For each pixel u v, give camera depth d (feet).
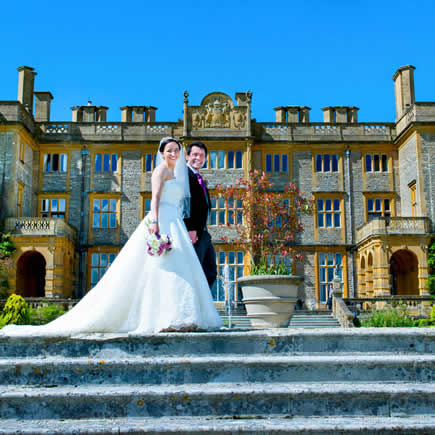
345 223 119.24
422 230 104.78
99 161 121.29
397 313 76.59
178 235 18.63
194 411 14.19
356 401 14.35
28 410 14.08
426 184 110.22
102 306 17.89
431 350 16.98
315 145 122.11
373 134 123.03
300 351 16.75
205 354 16.44
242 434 12.93
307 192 120.47
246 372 15.49
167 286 17.83
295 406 14.28
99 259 116.88
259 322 34.40
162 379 15.37
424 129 111.75
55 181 119.96
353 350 16.85
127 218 118.52
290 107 130.52
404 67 122.52
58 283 100.42
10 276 99.19
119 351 16.29
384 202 121.08
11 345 16.37
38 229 101.60
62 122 121.60
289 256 115.34
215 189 116.47
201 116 118.52
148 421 13.74
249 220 101.09
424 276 103.24
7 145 107.24
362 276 115.85
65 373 15.35
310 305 115.44
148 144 121.08
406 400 14.42
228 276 110.11
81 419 14.01
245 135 118.32
